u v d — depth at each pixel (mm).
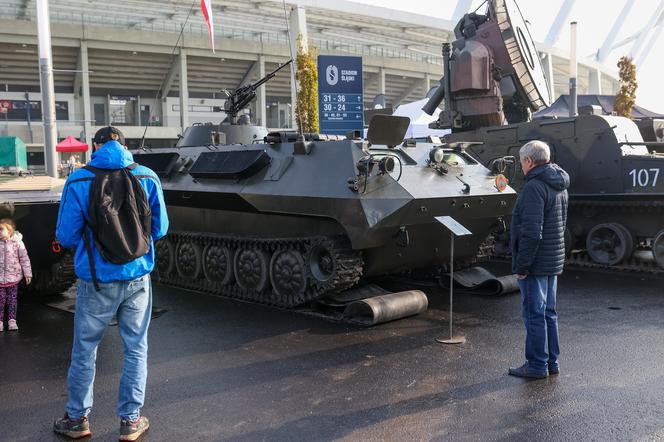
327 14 40531
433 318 8273
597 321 8016
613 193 12531
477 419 4898
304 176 8531
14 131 39156
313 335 7488
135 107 47094
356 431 4711
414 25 44531
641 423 4770
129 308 4555
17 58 40219
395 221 7812
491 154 14289
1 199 8172
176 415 5062
